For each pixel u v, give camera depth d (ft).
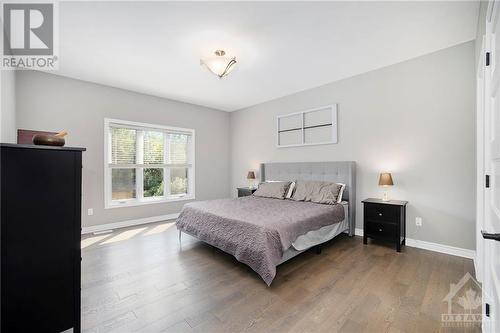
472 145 8.71
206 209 9.97
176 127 16.05
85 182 12.39
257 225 7.50
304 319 5.44
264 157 16.60
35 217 4.37
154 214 14.93
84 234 12.11
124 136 14.05
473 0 6.55
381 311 5.71
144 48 9.06
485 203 5.62
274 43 8.79
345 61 10.34
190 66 10.69
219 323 5.33
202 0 6.47
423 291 6.56
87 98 12.44
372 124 11.32
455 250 9.05
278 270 7.94
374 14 7.15
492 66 4.17
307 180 13.24
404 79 10.32
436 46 9.12
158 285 7.01
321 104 13.29
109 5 6.61
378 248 9.98
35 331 4.39
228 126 19.33
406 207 10.28
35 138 4.64
